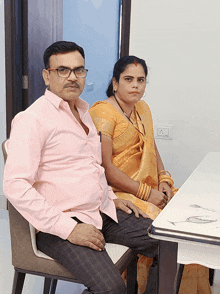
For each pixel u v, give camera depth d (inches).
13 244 55.2
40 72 122.5
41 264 53.8
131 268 65.9
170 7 95.7
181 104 99.5
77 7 152.6
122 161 73.2
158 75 99.8
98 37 171.0
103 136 69.4
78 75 57.1
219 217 42.2
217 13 92.7
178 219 41.3
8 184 49.9
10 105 117.0
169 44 97.5
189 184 56.2
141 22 98.7
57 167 54.0
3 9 112.1
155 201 71.8
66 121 55.9
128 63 71.5
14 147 50.2
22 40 115.9
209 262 38.9
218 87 96.0
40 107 54.2
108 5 175.9
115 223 62.7
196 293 67.9
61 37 130.7
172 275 40.7
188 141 100.9
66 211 54.9
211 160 74.8
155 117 102.3
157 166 82.6
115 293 48.3
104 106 72.2
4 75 116.6
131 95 72.1
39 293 76.9
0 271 84.4
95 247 51.1
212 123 98.1
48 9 121.6
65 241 51.8
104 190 59.9
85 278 49.4
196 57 96.2
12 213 54.1
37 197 49.7
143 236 60.4
